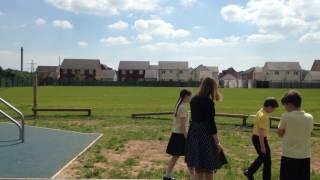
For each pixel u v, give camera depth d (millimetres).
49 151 13352
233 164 11672
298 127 6922
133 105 37812
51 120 23688
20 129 15500
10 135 17109
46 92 67875
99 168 10867
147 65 154125
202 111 7461
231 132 19344
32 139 16031
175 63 155000
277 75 148375
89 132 18547
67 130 19078
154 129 19797
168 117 25844
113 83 120125
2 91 71312
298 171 6945
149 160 12188
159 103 41094
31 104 38250
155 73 151375
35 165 11164
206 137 7449
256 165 9258
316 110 34188
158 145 14984
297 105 7016
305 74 149250
